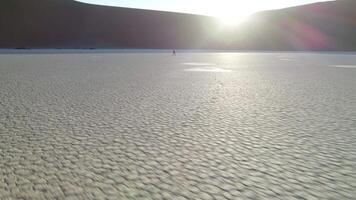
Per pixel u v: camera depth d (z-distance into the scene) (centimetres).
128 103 1142
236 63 3722
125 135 748
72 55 5447
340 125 851
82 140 708
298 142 705
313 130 802
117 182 503
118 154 624
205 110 1034
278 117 941
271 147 671
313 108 1075
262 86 1648
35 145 673
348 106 1109
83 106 1080
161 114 969
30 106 1073
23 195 461
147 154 625
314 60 4541
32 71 2362
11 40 10250
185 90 1484
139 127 819
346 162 589
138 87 1572
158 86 1616
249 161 593
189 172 543
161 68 2794
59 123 852
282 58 5212
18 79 1850
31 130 784
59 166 564
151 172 541
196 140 715
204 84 1714
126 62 3600
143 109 1041
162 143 692
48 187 486
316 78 2053
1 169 551
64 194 464
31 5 11269
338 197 458
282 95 1353
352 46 11731
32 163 577
